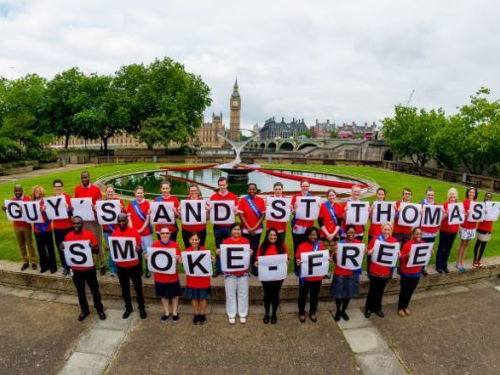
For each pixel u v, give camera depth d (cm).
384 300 848
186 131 5431
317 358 625
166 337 677
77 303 808
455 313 795
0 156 3519
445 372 600
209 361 611
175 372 583
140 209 815
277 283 700
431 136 4112
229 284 709
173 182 2581
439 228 913
